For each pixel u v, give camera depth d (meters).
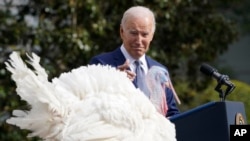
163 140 4.67
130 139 4.52
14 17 21.58
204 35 24.17
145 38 10.80
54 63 21.33
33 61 4.63
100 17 21.19
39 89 4.55
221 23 24.72
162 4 22.30
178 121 8.21
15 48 20.67
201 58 24.48
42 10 21.88
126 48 10.87
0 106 20.53
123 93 4.79
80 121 4.56
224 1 27.50
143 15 10.86
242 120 8.44
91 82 4.82
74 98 4.71
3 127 20.47
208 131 8.08
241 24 41.22
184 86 24.38
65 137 4.51
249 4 40.19
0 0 22.08
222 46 25.02
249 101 16.16
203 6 24.77
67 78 4.86
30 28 21.45
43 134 4.64
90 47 20.72
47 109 4.58
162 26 23.20
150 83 9.98
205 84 24.30
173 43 23.77
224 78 9.06
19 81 4.51
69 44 20.53
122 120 4.57
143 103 4.77
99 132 4.50
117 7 22.25
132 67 10.71
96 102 4.64
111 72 4.95
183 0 23.38
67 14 21.11
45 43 20.92
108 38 22.12
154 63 10.93
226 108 8.04
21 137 20.39
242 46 47.28
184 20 23.81
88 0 20.92
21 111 4.72
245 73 47.44
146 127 4.64
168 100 10.33
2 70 20.53
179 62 23.64
